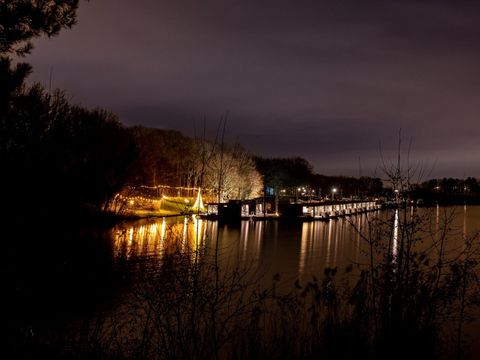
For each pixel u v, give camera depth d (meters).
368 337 8.03
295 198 99.69
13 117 7.46
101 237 10.36
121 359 8.24
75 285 9.49
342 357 7.86
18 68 6.92
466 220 63.81
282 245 39.81
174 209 48.19
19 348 7.95
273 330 9.07
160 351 8.33
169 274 8.82
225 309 10.45
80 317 9.21
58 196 9.20
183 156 71.06
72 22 7.71
